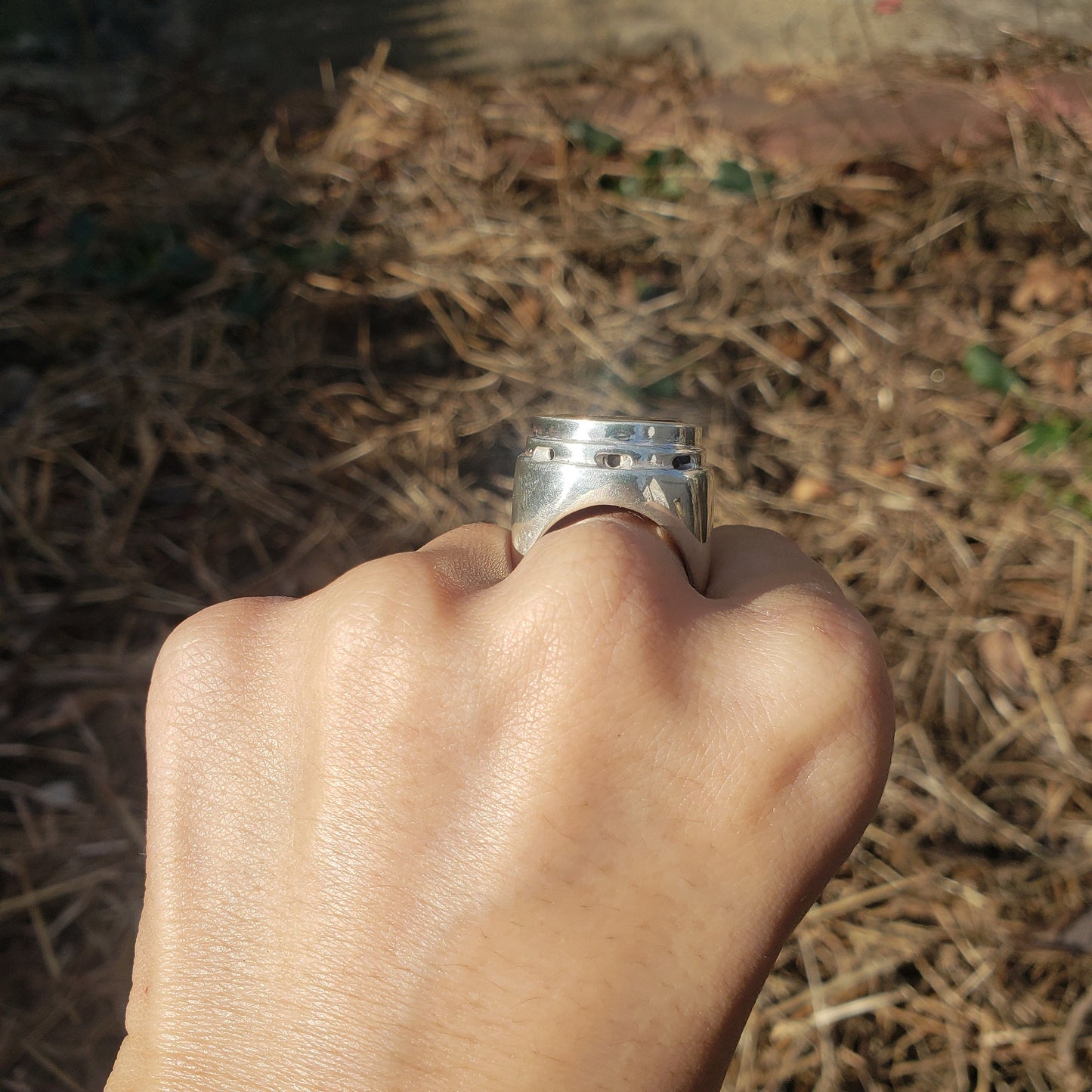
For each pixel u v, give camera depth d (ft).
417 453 1.34
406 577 0.42
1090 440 1.29
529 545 0.45
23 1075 0.94
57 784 1.09
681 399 1.36
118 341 1.42
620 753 0.39
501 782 0.39
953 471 1.29
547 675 0.39
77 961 1.00
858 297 1.42
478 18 1.77
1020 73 1.63
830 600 0.42
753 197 1.51
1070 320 1.38
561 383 1.38
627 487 0.44
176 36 1.80
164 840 0.42
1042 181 1.47
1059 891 1.00
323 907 0.39
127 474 1.32
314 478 1.32
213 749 0.42
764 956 0.39
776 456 1.32
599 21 1.75
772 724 0.39
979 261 1.43
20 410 1.36
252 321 1.44
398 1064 0.37
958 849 1.04
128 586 1.23
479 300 1.45
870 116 1.59
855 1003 0.95
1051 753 1.09
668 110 1.66
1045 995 0.96
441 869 0.39
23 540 1.25
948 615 1.18
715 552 0.48
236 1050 0.38
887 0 1.72
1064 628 1.17
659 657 0.39
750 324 1.41
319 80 1.77
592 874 0.38
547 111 1.67
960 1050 0.93
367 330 1.43
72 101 1.74
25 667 1.16
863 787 0.39
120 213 1.55
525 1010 0.38
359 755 0.40
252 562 1.25
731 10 1.74
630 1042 0.38
